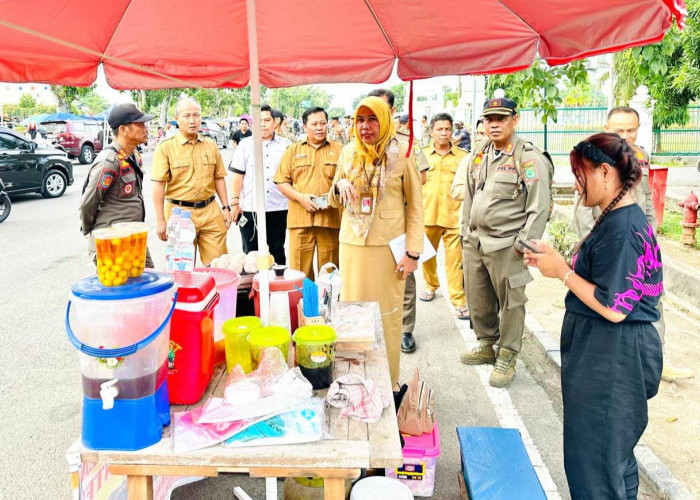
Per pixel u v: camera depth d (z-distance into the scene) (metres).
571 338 2.16
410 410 2.69
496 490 2.28
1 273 6.92
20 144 12.59
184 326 1.80
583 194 2.07
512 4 2.24
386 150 3.13
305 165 4.65
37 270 7.06
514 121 3.68
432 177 5.15
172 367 1.82
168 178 4.72
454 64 2.72
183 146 4.69
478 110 10.33
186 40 2.84
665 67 4.83
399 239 3.27
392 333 3.38
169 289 1.66
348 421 1.79
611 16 2.07
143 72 2.90
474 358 4.30
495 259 3.79
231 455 1.59
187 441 1.63
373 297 3.30
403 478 2.65
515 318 3.87
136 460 1.60
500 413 3.57
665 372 3.85
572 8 2.13
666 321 5.01
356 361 2.25
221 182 5.04
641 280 1.96
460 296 5.30
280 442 1.64
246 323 2.05
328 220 4.69
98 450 1.61
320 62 3.05
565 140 17.77
